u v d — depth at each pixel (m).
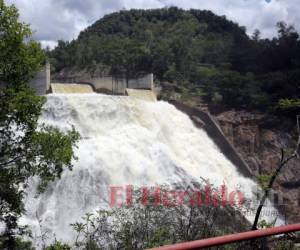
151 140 45.34
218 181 45.56
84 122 43.78
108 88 62.62
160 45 86.94
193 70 80.62
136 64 84.62
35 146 21.91
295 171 54.41
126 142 43.09
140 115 48.66
